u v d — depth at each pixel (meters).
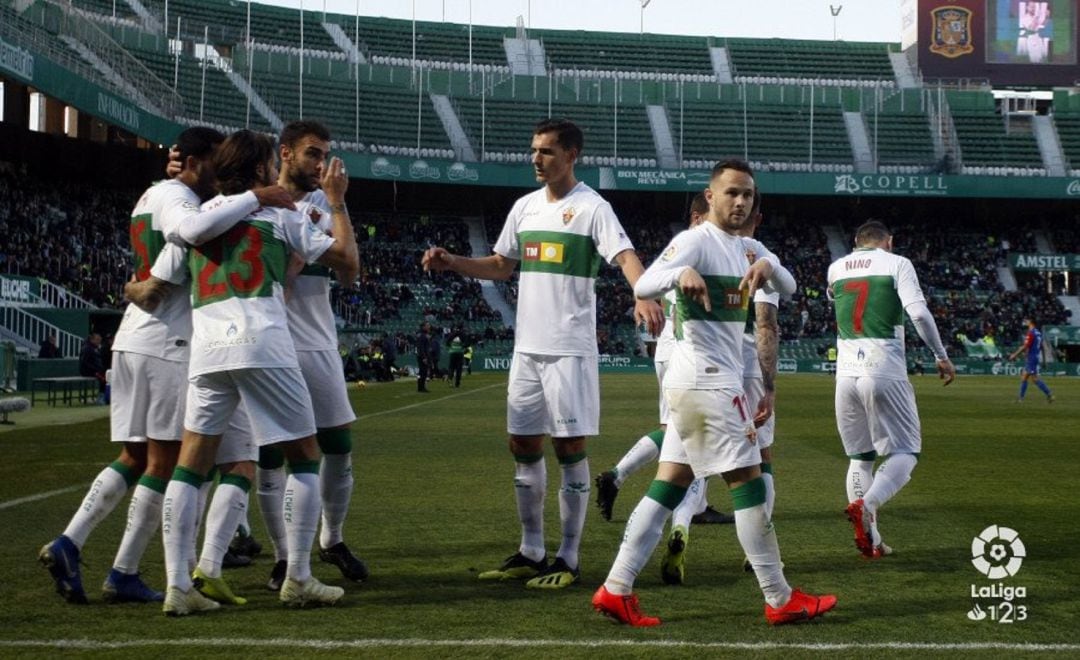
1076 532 7.08
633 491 9.22
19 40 24.67
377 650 4.20
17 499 8.23
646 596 5.24
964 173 51.06
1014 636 4.46
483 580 5.61
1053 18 52.59
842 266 7.00
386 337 34.97
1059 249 53.72
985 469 10.85
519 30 59.03
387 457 11.65
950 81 54.31
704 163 51.94
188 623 4.65
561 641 4.34
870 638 4.42
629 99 53.78
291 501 4.98
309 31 54.28
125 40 43.94
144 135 33.22
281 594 4.98
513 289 50.09
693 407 4.69
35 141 34.97
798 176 49.19
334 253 5.09
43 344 24.02
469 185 49.59
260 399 4.91
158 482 5.12
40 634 4.45
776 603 4.66
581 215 5.74
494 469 10.52
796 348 48.56
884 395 6.61
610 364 46.31
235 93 46.81
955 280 51.72
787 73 59.09
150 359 5.15
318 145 5.63
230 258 4.98
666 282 4.62
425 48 56.50
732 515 7.64
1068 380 40.84
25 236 29.73
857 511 6.14
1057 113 54.41
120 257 35.19
